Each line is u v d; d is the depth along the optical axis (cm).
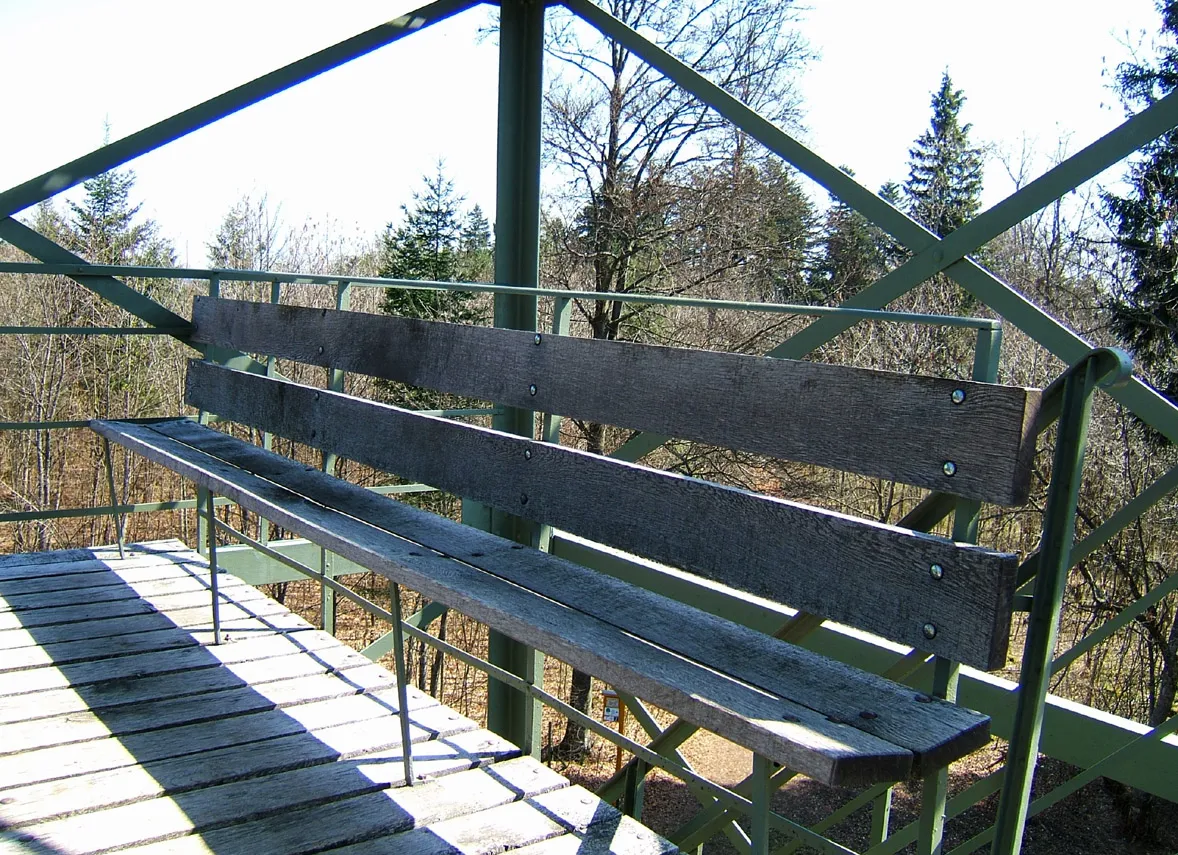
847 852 155
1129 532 985
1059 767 1153
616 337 1273
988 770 1201
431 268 1723
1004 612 127
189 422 368
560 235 1262
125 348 1820
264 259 1944
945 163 1515
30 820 176
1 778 193
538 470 213
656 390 198
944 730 126
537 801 194
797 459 168
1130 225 1060
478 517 385
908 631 138
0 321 1775
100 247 2044
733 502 168
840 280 1263
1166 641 983
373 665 266
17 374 1805
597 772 1284
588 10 354
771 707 130
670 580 332
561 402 222
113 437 332
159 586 328
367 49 352
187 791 192
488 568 196
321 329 313
